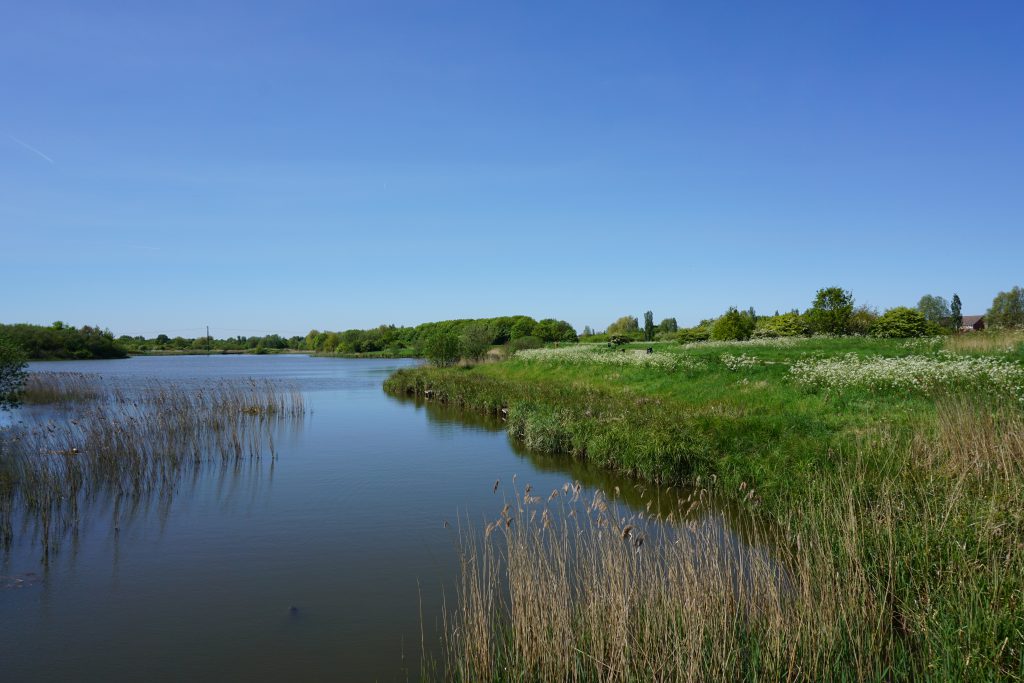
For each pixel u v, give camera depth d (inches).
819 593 265.1
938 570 261.9
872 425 530.3
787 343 1328.7
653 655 234.4
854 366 778.2
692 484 522.0
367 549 403.5
